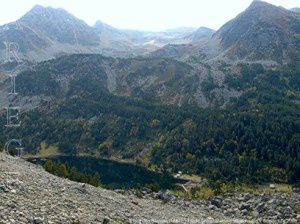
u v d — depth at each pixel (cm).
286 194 11462
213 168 18250
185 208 8019
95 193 5894
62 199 4356
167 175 19038
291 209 8669
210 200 9906
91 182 9669
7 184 4038
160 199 9438
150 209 6306
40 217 3253
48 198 4112
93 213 4216
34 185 4600
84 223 3588
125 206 5738
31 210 3381
